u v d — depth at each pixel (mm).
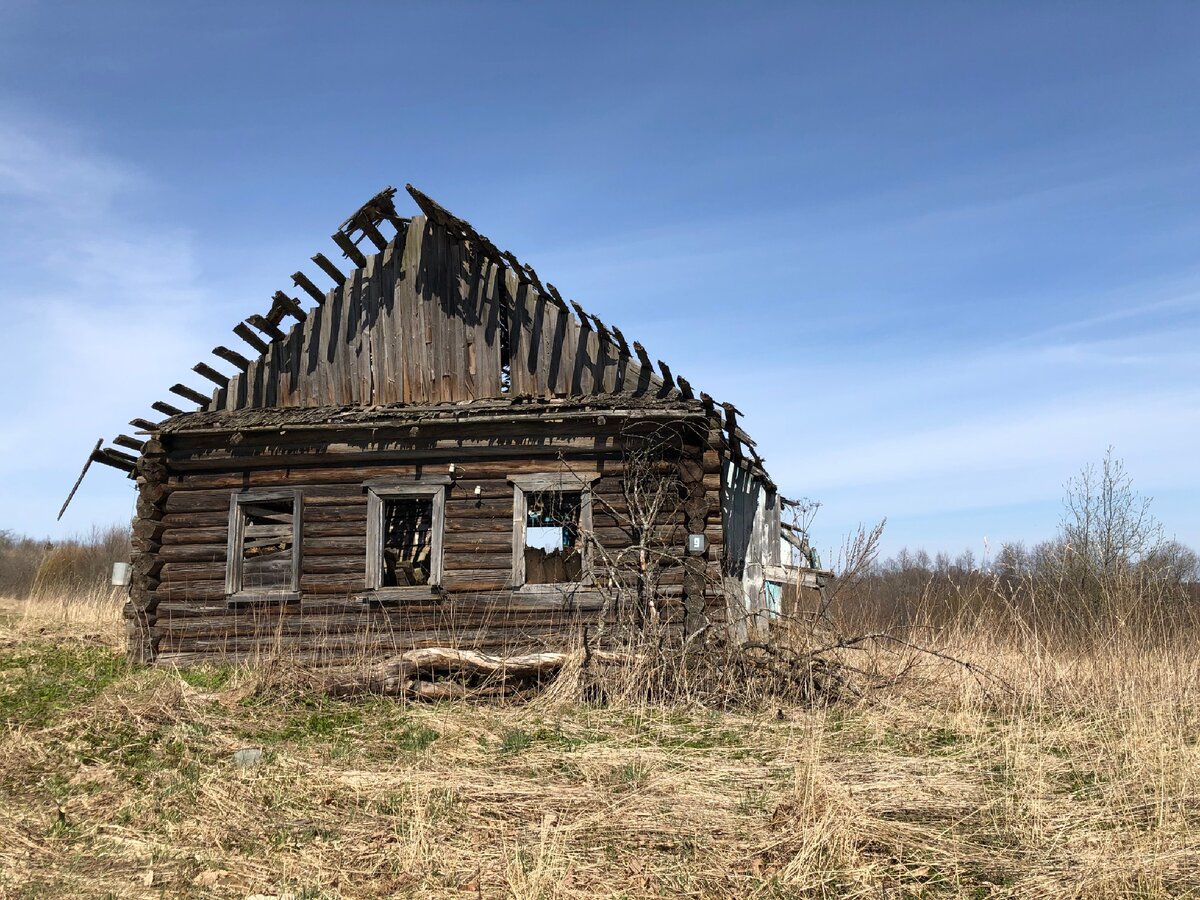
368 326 14383
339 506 13750
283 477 13953
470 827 6934
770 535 19156
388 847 6590
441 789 7707
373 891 5918
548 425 13305
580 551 13562
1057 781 8016
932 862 6203
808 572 15344
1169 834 6523
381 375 14227
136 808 7406
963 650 12602
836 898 5734
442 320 14156
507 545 13227
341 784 7938
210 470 14242
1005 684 11133
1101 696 10898
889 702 10977
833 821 6645
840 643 11281
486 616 13070
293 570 13625
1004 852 6363
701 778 8047
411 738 9375
